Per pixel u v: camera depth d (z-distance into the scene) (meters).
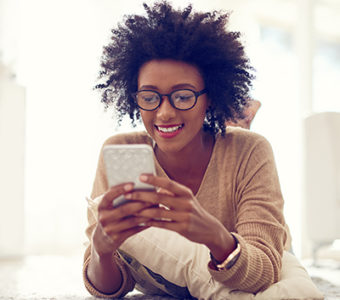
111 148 1.00
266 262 1.22
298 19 4.24
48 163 3.99
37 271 2.64
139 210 1.06
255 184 1.37
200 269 1.30
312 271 2.81
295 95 4.30
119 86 1.50
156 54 1.29
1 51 3.87
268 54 4.37
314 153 3.12
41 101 3.98
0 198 3.57
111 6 4.11
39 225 3.96
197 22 1.37
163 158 1.45
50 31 4.00
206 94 1.38
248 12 4.30
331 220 3.03
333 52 4.50
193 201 1.05
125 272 1.41
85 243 1.54
